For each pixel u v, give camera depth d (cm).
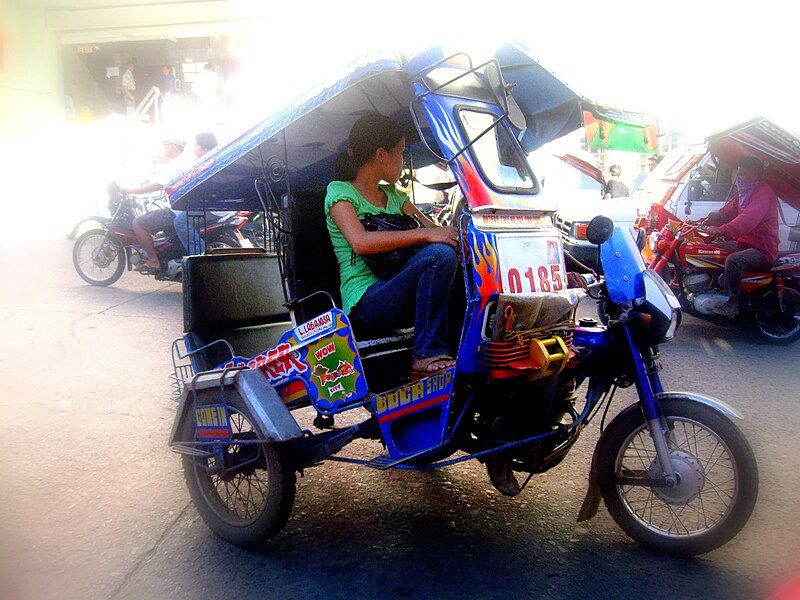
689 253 664
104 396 483
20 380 515
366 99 321
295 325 315
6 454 391
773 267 640
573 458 382
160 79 1559
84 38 1526
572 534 302
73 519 321
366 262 294
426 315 278
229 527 298
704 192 793
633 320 273
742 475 261
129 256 830
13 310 723
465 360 265
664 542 280
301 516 324
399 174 314
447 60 271
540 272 278
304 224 321
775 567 273
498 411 283
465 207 268
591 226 278
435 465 276
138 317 699
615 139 329
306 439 301
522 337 260
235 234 774
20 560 286
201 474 310
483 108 293
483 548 292
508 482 289
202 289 352
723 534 267
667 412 276
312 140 351
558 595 257
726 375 547
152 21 1508
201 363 335
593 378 292
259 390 288
